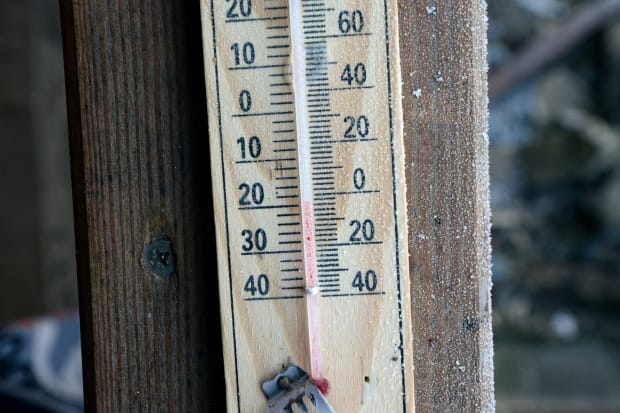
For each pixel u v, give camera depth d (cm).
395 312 31
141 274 31
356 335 31
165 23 31
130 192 31
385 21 31
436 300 32
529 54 100
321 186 31
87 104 31
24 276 78
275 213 31
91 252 31
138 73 31
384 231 31
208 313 31
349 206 31
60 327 47
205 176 31
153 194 31
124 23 31
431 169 32
